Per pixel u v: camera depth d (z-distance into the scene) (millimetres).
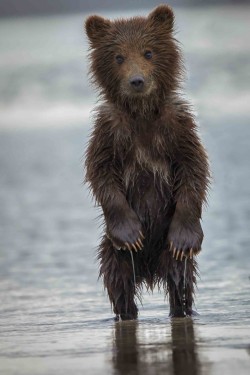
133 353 9906
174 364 9211
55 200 29281
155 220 13500
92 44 13898
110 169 13289
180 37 61875
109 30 13719
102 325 12578
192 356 9555
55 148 40281
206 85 48562
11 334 12023
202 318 12625
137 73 13102
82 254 20750
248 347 9914
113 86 13516
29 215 26922
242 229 22281
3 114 48375
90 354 10047
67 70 54906
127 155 13344
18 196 30375
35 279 18078
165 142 13297
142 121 13375
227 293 14953
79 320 13242
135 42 13461
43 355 10172
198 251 13070
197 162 13227
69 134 43375
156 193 13430
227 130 39281
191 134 13273
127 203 13172
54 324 12914
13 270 19234
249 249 19766
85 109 48094
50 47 62375
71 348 10508
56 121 46625
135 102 13305
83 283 17344
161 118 13305
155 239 13602
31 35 68188
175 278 13406
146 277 13812
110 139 13297
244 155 33875
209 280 16438
